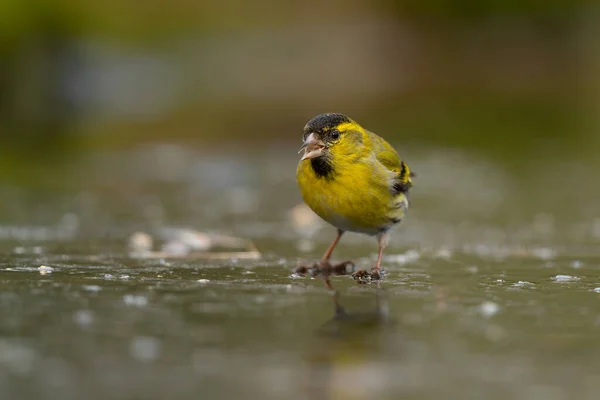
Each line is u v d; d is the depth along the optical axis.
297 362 4.48
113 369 4.32
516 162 20.31
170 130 24.70
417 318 5.58
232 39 42.28
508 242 10.73
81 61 30.55
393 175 8.32
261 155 20.81
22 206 13.49
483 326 5.36
